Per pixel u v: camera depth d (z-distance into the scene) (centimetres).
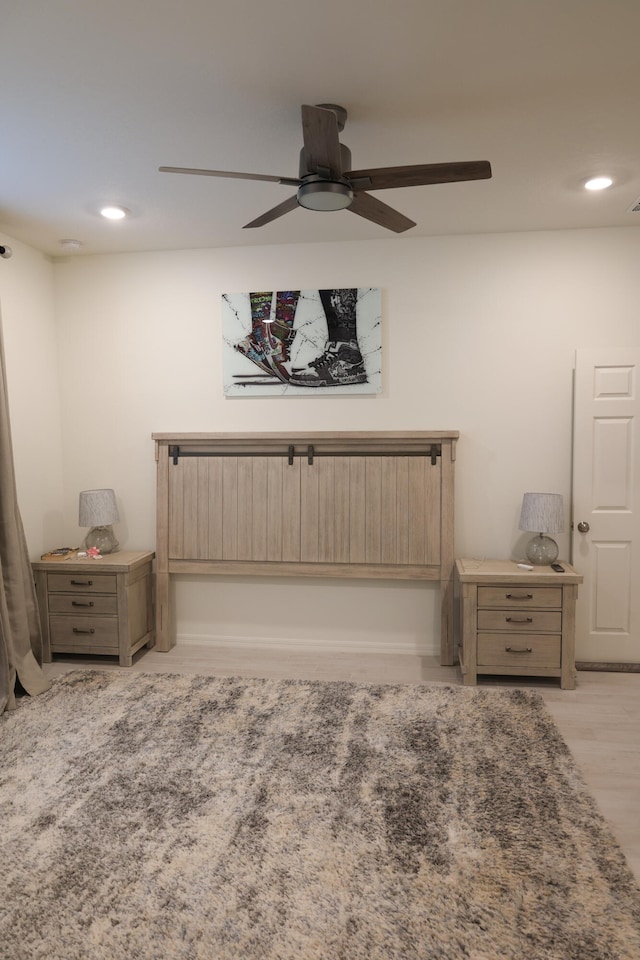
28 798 241
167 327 423
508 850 209
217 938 173
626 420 379
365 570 398
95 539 413
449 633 387
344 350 405
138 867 202
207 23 188
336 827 222
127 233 384
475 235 391
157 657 404
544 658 349
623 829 222
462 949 168
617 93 229
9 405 385
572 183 310
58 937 174
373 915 181
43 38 194
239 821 226
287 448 402
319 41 197
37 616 385
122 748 279
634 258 378
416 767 261
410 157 282
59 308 433
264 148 272
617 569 383
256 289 412
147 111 240
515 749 276
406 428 404
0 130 254
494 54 205
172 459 414
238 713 314
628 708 325
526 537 396
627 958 165
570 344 386
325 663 390
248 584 421
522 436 394
